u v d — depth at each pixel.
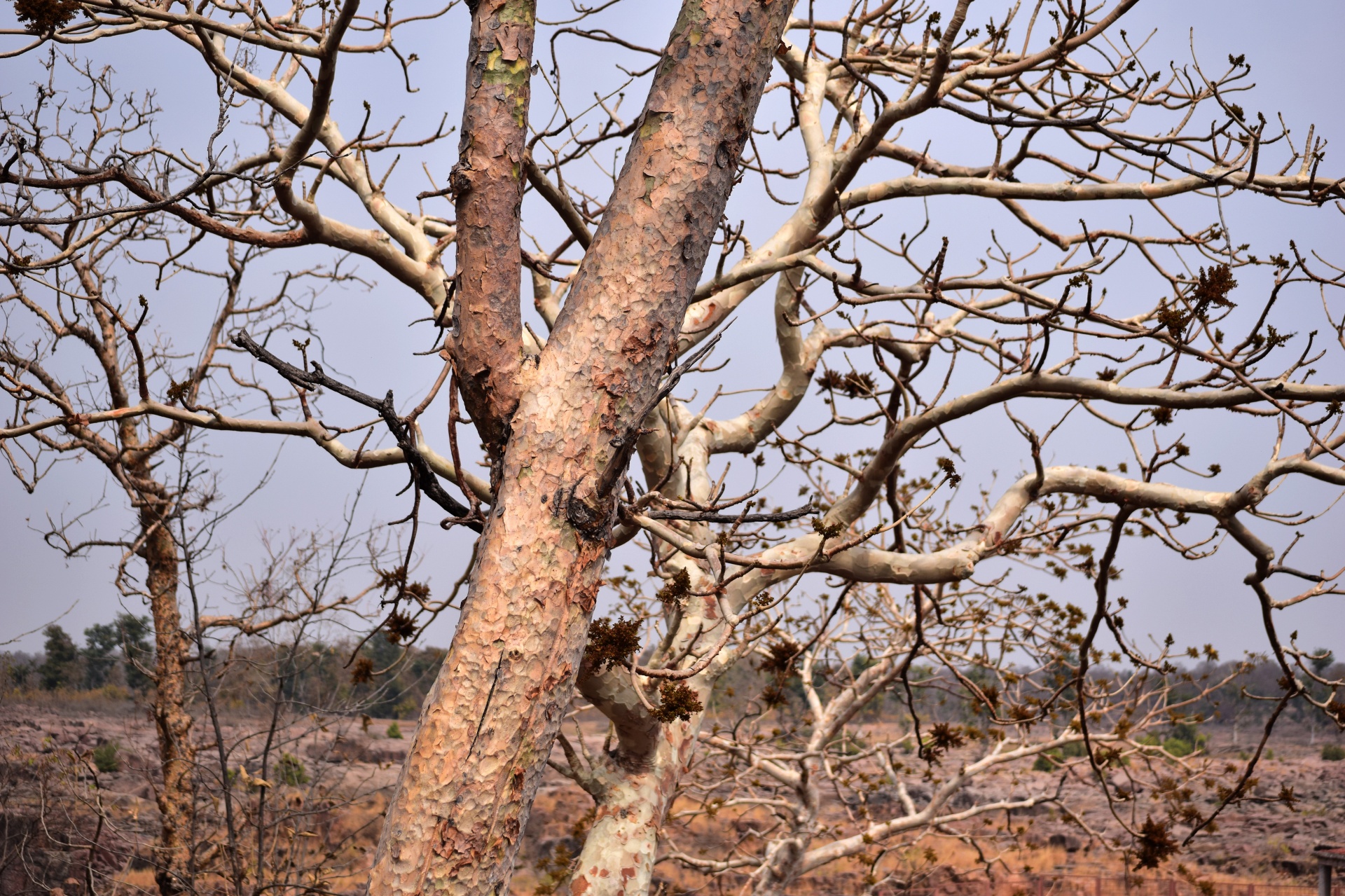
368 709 9.47
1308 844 23.05
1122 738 8.77
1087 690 8.89
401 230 5.66
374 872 2.56
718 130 2.98
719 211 3.03
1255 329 4.48
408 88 5.36
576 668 2.77
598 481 2.79
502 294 2.88
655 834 5.53
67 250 4.46
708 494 6.68
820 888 17.77
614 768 5.68
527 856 20.58
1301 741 42.38
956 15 4.37
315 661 9.26
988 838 10.00
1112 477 6.15
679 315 2.96
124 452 8.27
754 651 7.82
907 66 6.72
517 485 2.77
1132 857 9.02
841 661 9.99
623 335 2.86
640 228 2.91
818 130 6.79
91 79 7.01
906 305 5.61
